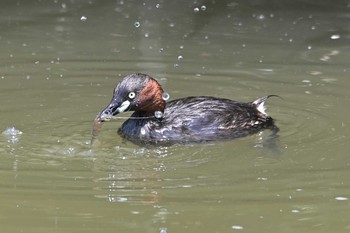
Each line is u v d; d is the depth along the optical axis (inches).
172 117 513.7
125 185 427.8
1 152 476.1
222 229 378.6
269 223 386.0
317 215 395.5
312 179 439.2
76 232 373.1
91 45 717.3
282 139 503.8
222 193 418.3
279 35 753.6
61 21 789.2
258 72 647.8
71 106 568.4
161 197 412.5
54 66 658.8
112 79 630.5
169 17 804.6
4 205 399.5
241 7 832.9
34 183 428.1
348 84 617.0
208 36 751.1
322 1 844.6
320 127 525.3
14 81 620.1
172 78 631.8
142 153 479.2
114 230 375.6
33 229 375.2
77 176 439.8
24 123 530.0
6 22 781.3
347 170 451.5
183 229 378.3
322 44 725.9
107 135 513.0
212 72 646.5
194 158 471.2
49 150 482.6
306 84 618.5
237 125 514.0
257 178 440.1
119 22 788.6
